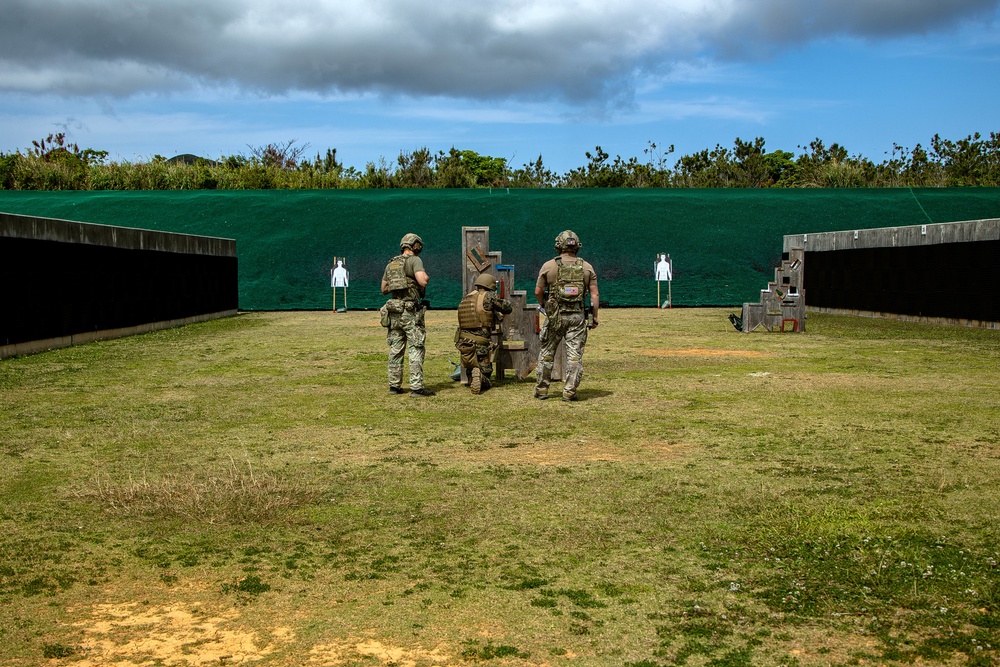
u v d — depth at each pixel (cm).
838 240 2572
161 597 434
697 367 1285
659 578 452
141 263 1984
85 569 470
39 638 390
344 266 2880
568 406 949
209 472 668
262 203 3253
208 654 374
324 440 784
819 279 2709
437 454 727
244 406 963
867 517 543
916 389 1055
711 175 4562
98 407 958
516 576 456
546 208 3253
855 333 1856
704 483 627
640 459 704
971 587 433
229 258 2670
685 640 383
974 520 537
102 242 1789
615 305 3092
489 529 530
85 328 1722
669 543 503
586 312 992
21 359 1430
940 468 663
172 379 1185
